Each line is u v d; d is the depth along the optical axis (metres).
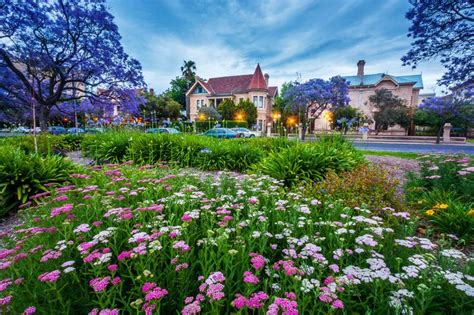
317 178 4.30
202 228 2.06
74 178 3.76
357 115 24.73
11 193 3.50
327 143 6.09
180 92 43.59
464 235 2.43
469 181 3.44
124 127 9.86
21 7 10.89
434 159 4.47
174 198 2.52
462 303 1.29
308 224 2.02
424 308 1.20
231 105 28.56
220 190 3.27
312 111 20.36
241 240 1.66
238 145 6.89
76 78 15.11
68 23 12.48
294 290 1.35
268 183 3.35
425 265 1.38
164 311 1.34
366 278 1.31
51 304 1.21
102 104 15.91
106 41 13.91
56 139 9.66
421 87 31.66
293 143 7.25
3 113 16.88
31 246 1.77
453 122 20.86
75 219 2.12
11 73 13.71
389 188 3.20
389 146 14.98
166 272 1.48
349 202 2.90
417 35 8.77
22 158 4.08
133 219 2.13
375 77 34.19
